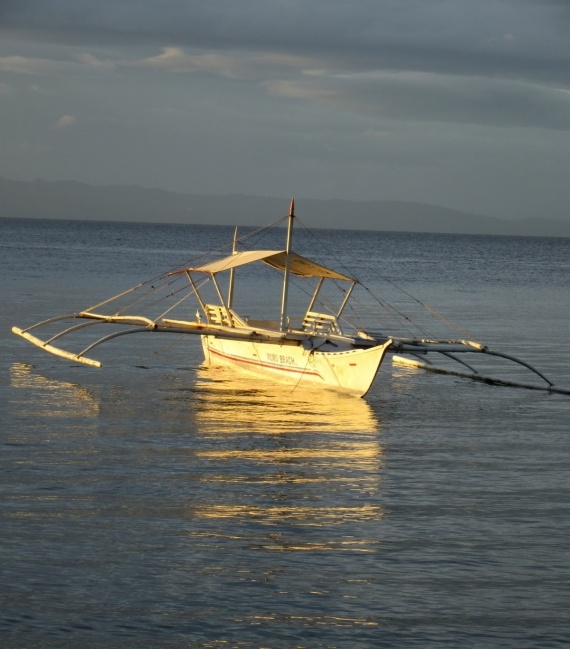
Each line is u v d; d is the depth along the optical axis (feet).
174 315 200.75
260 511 63.93
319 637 45.75
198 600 49.24
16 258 393.29
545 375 132.46
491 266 526.16
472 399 112.88
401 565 54.65
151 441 84.84
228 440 86.33
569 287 349.82
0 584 50.31
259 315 212.64
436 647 45.09
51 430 88.12
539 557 56.44
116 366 131.44
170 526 60.23
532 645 45.55
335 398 111.96
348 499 67.41
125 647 44.37
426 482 72.84
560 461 80.89
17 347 143.23
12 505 63.62
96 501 65.21
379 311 230.27
